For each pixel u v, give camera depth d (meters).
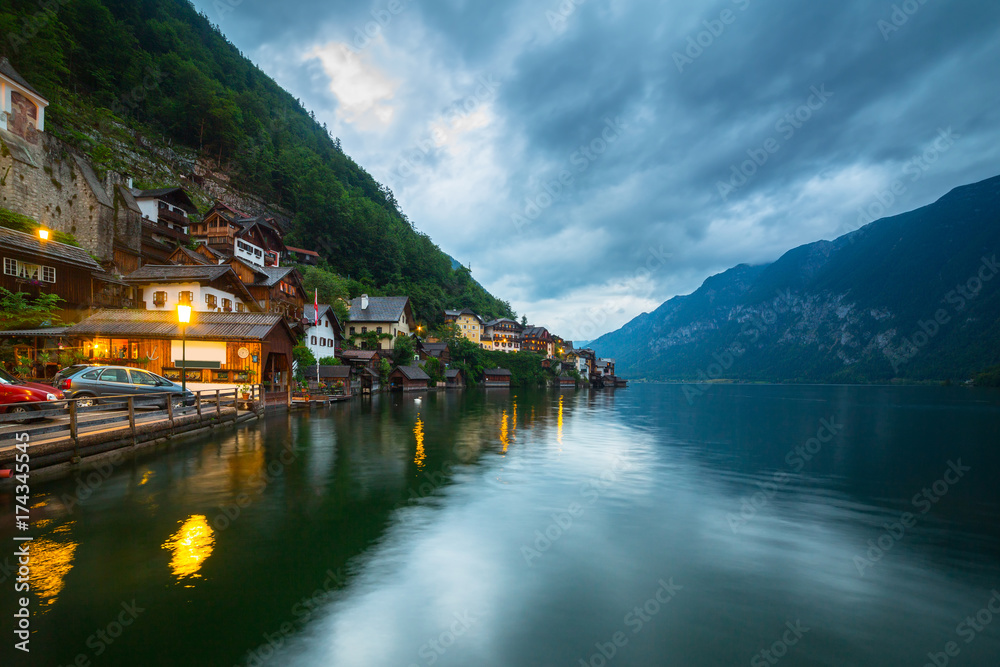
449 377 90.81
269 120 124.62
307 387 43.06
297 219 101.50
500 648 5.79
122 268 42.84
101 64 83.19
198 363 28.94
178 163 85.50
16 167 34.84
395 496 12.56
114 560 7.96
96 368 18.12
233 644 5.73
